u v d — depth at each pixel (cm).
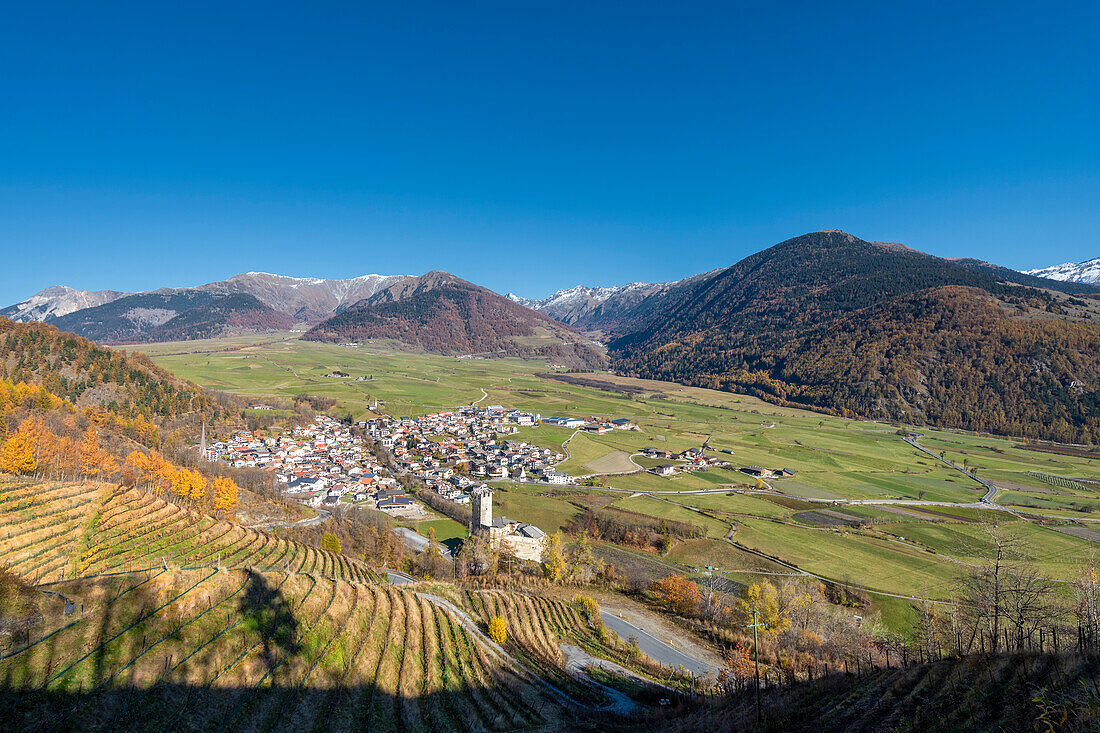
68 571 6394
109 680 4047
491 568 11369
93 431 14650
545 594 10181
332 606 6256
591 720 5819
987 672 3822
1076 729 2377
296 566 8344
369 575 9319
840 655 7306
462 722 5431
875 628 8731
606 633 8538
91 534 7525
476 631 7588
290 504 14738
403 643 6356
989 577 5431
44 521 7375
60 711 3688
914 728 3384
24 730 3481
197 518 9044
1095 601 5372
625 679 7175
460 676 6206
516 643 7706
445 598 8794
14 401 14862
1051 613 4834
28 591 4356
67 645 4091
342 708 5022
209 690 4462
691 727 5097
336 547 10525
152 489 11444
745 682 6234
